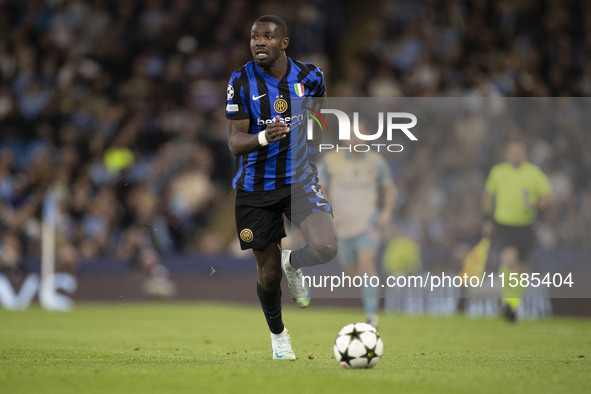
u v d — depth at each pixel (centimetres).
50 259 4975
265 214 1928
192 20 6362
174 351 2345
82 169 5719
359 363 1773
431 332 3170
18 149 6031
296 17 6366
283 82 1942
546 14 6050
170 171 5566
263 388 1501
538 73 5731
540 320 3997
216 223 5600
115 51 6419
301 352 2317
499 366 1909
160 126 5941
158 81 6212
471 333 3122
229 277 4869
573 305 4278
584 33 5991
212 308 4606
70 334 3003
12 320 3744
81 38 6550
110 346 2512
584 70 5756
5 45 6531
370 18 6856
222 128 5831
